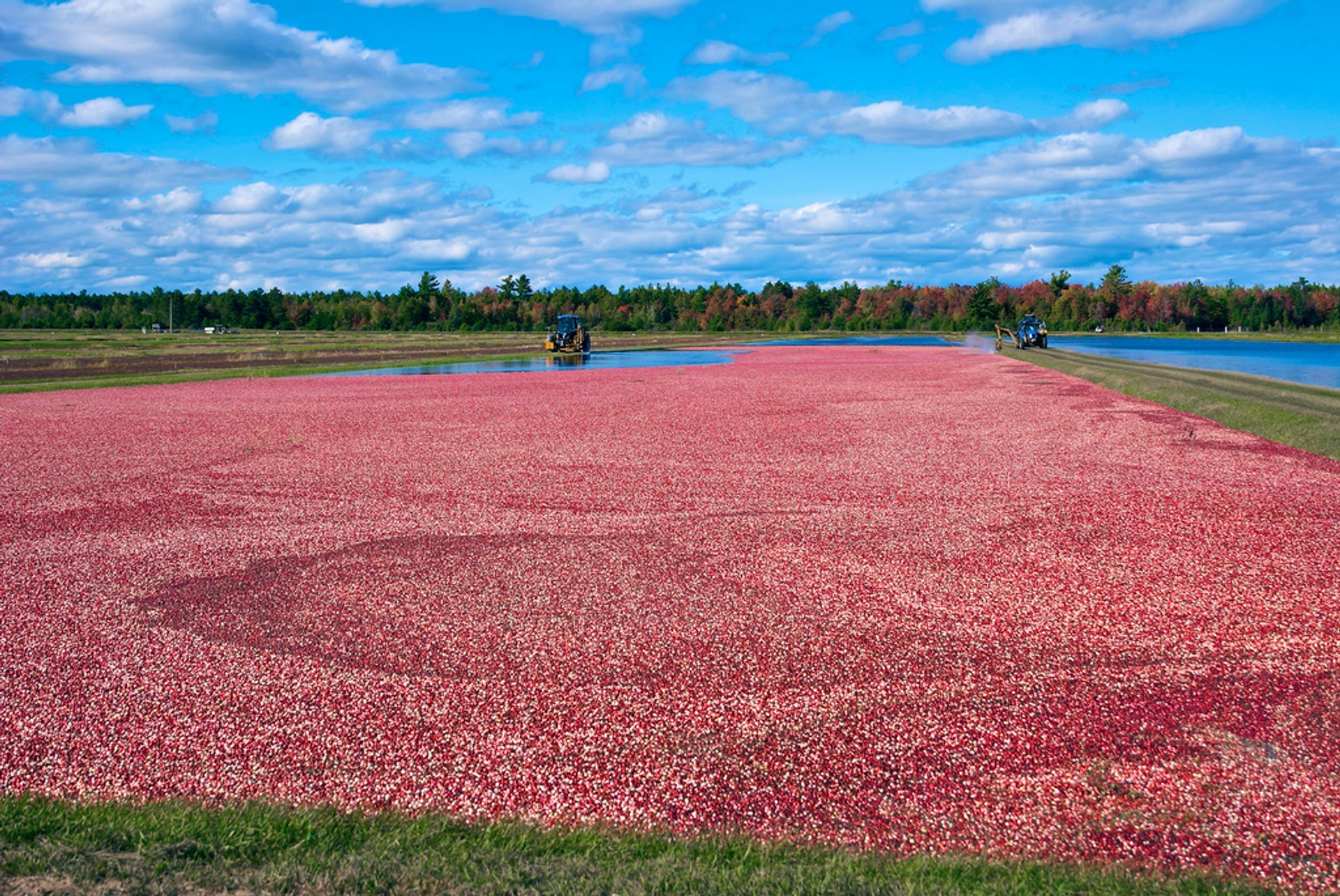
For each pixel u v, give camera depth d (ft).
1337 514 37.93
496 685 21.68
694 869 13.79
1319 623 25.13
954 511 39.11
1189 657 22.99
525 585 29.09
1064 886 13.48
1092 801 16.72
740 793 17.15
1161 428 66.28
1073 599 27.30
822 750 18.63
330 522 38.04
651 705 20.62
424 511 39.93
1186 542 33.65
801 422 71.67
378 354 209.97
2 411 85.40
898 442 59.62
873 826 16.10
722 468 50.16
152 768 18.17
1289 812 16.21
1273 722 19.52
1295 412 65.26
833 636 24.54
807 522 37.35
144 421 75.82
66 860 13.58
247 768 18.15
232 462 53.52
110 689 21.63
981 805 16.67
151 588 29.19
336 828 15.48
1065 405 83.20
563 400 93.76
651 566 31.12
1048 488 43.70
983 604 27.02
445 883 13.08
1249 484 44.47
